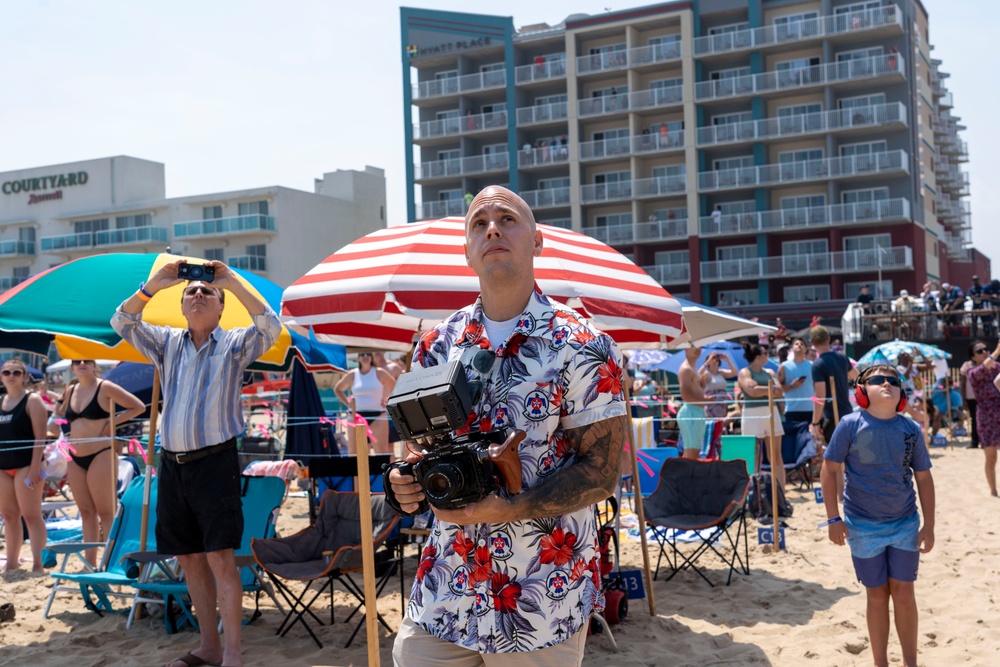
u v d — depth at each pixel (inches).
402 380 98.1
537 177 2150.6
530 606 96.0
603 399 98.7
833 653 207.2
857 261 1836.9
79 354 261.9
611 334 262.1
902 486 180.9
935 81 2465.6
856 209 1840.6
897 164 1812.3
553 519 97.3
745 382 394.0
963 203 2999.5
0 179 2795.3
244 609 249.6
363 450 149.3
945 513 385.1
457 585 98.7
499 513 92.8
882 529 181.3
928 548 180.2
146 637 225.1
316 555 227.0
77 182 2723.9
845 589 263.3
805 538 336.5
